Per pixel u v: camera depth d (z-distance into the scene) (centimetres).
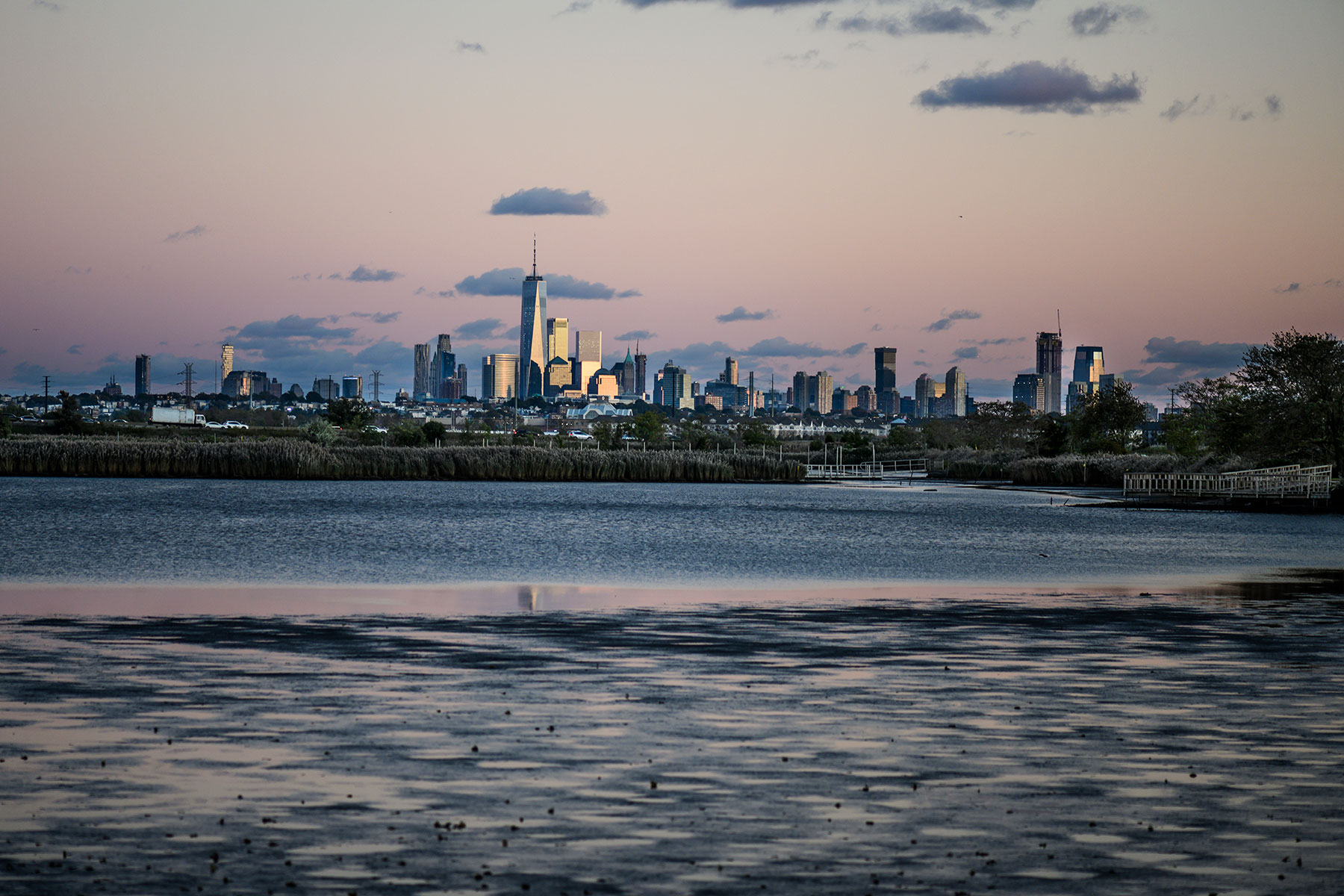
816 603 3544
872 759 1633
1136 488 11250
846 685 2175
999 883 1173
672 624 3023
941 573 4606
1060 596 3778
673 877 1178
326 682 2173
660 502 10812
